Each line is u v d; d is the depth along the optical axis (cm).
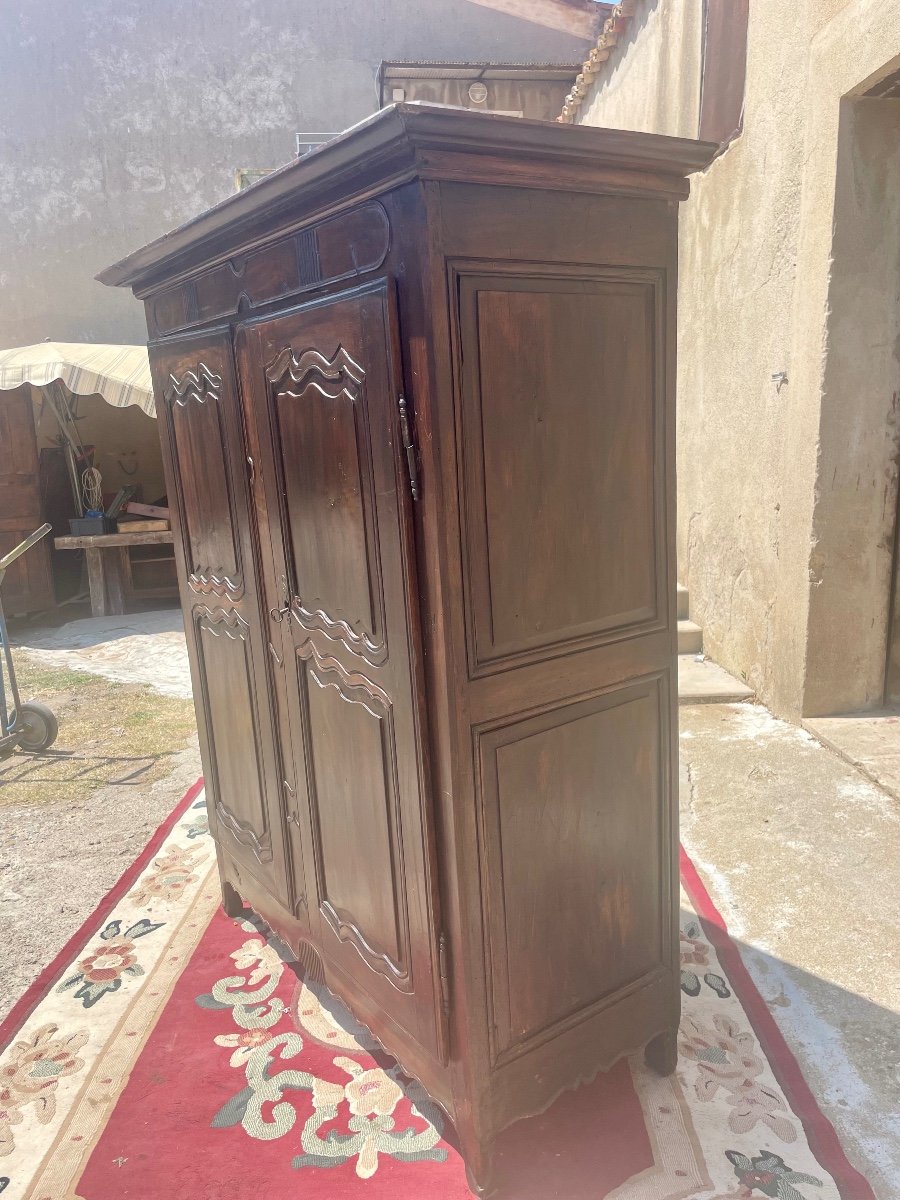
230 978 248
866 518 389
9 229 1011
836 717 405
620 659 179
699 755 382
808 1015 221
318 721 196
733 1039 214
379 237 147
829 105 355
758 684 451
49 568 817
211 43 1003
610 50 656
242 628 225
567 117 814
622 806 185
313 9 1004
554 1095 182
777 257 412
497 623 157
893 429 382
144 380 728
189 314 224
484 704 157
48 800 386
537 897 172
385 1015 192
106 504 905
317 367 167
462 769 156
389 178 140
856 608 398
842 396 376
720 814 327
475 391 148
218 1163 184
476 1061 167
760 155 423
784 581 414
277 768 221
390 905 181
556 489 163
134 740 461
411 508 150
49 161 1005
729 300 466
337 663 182
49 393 784
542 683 166
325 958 216
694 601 537
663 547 183
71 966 256
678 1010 203
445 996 168
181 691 552
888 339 375
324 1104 200
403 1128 192
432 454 144
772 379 422
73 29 988
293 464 184
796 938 253
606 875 184
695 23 487
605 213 161
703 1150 181
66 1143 191
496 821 163
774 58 403
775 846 303
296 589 194
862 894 273
